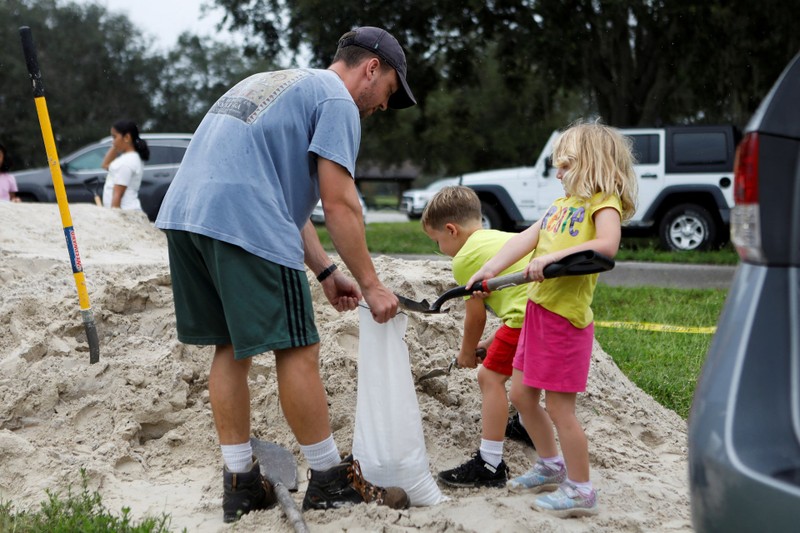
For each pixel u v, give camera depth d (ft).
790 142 7.38
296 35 68.69
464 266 12.10
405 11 66.49
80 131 150.51
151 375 13.57
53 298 15.80
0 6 153.28
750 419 6.73
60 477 11.51
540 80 78.02
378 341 11.03
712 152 48.62
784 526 6.29
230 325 9.91
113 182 28.12
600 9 62.34
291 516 9.86
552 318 10.41
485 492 11.64
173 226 10.19
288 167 10.27
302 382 10.24
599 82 67.62
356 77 10.93
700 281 37.40
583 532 10.10
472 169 150.20
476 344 12.34
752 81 64.95
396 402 10.98
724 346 7.16
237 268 9.83
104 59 157.38
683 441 14.17
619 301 29.58
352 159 10.33
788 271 7.15
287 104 10.27
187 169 10.36
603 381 15.64
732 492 6.54
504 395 11.84
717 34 61.72
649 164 49.26
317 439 10.43
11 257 18.13
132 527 9.63
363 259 10.37
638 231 50.03
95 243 22.15
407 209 106.42
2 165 32.01
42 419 12.96
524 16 63.87
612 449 13.19
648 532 10.27
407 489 10.96
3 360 13.92
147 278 16.02
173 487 11.84
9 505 10.53
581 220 10.41
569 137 10.55
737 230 7.54
